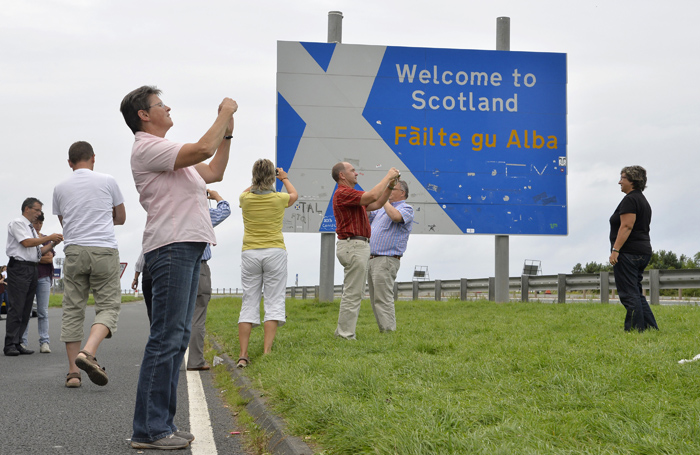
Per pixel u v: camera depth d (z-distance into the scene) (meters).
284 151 16.42
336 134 16.56
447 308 15.02
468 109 16.88
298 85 16.52
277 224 7.29
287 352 7.05
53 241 9.45
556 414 3.89
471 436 3.31
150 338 4.03
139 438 4.03
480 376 5.14
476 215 16.73
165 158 3.88
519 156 16.91
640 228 8.09
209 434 4.45
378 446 3.29
